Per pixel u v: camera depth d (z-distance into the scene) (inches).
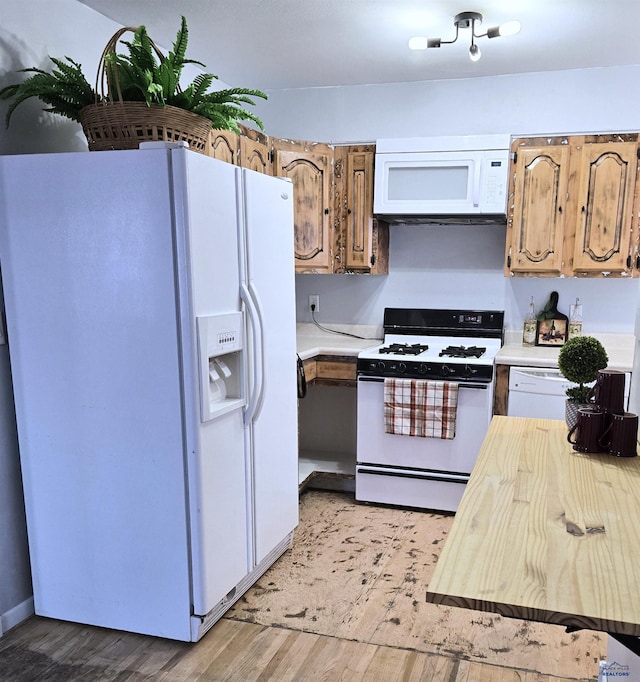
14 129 85.8
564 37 110.3
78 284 80.3
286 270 101.4
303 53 121.0
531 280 139.9
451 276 145.7
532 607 34.9
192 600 82.4
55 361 83.0
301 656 81.0
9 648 83.1
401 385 124.9
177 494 80.4
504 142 123.4
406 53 120.3
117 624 86.7
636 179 120.8
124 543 84.1
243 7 99.0
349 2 97.0
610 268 124.6
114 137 80.8
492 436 71.6
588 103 129.2
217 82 138.2
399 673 77.2
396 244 148.9
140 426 80.5
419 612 91.3
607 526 46.0
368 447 131.1
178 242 75.1
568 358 71.8
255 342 88.4
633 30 106.4
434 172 128.5
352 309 154.4
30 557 89.7
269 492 99.3
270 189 94.6
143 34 80.4
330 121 145.8
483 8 98.5
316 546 113.3
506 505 50.2
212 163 79.1
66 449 84.7
